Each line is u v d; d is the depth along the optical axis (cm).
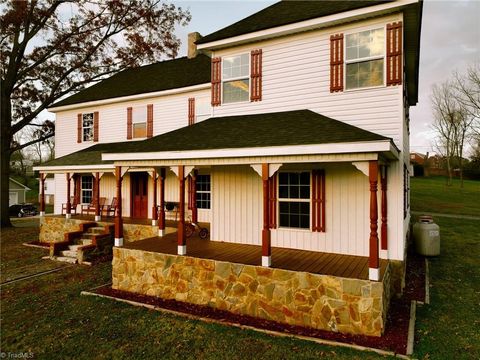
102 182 1510
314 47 795
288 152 594
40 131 1986
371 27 723
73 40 1847
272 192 807
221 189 877
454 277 803
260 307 601
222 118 915
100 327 556
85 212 1536
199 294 666
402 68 700
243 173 848
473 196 2769
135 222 1220
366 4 697
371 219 536
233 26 944
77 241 1148
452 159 3894
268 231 612
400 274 678
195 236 957
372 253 527
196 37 1652
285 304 579
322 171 747
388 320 565
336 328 536
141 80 1570
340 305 536
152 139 862
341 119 754
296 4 927
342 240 729
